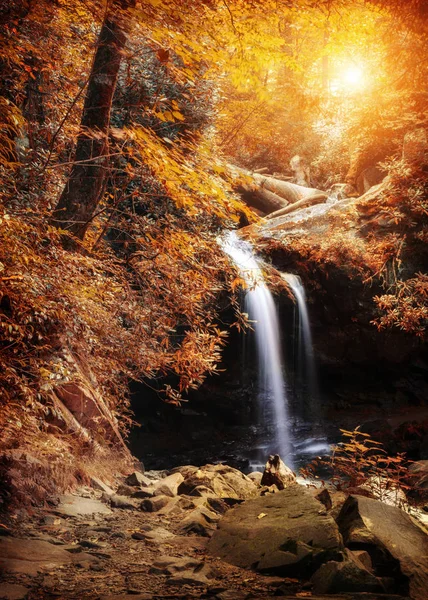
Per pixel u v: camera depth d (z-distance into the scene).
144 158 5.37
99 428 6.80
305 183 20.69
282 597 3.15
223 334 7.68
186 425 14.62
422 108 15.14
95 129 6.86
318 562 3.57
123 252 8.35
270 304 14.51
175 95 10.59
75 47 7.98
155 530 4.47
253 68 6.85
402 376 15.12
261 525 4.09
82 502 5.07
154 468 11.98
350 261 14.46
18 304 5.36
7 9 6.40
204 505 5.16
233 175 5.54
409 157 15.32
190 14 5.70
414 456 11.66
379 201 15.08
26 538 4.01
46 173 7.10
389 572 3.61
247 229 15.64
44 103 8.13
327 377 15.48
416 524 4.18
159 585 3.37
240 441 13.97
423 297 14.12
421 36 8.55
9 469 4.82
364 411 14.70
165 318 7.61
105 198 8.70
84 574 3.49
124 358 7.43
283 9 6.56
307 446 13.24
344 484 7.59
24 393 5.20
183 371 7.65
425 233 14.48
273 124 20.78
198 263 7.30
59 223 6.82
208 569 3.60
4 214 4.85
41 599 3.09
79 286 6.02
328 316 14.77
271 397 14.91
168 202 8.30
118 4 5.70
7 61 6.90
